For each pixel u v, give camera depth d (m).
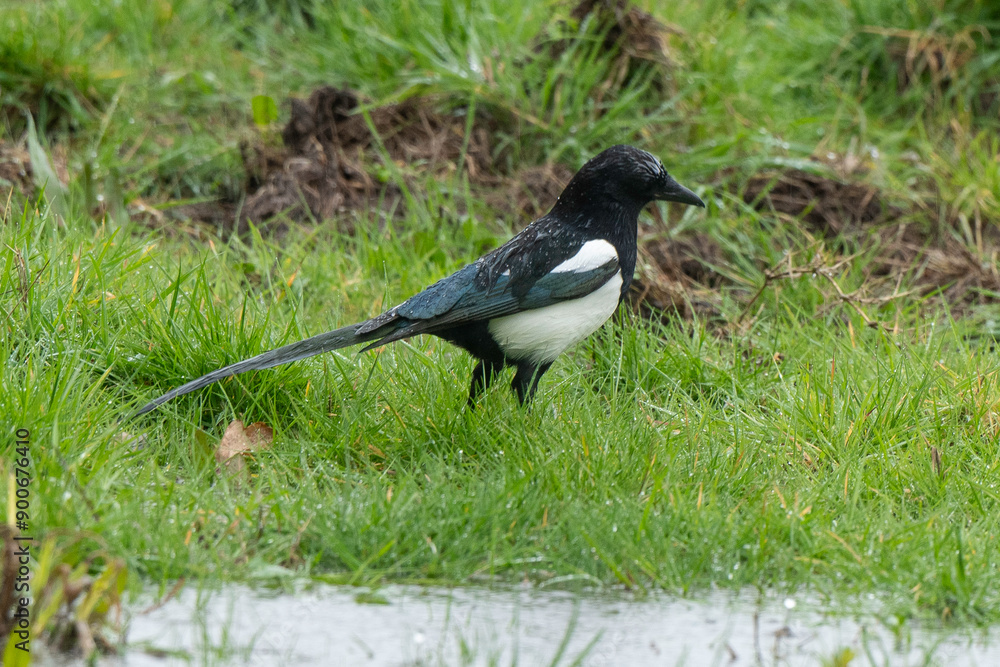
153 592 7.18
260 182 14.73
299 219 13.97
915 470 8.87
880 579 7.54
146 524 7.46
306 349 9.07
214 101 16.08
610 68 15.93
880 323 11.62
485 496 8.00
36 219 11.32
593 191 9.84
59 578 6.38
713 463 8.76
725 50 16.73
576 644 6.89
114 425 8.71
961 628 7.18
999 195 14.91
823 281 12.95
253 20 17.84
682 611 7.33
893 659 6.80
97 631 6.54
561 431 9.13
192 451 8.71
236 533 7.62
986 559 7.59
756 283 13.27
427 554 7.70
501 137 15.45
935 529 8.01
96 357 9.55
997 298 13.37
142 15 17.02
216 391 9.54
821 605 7.45
